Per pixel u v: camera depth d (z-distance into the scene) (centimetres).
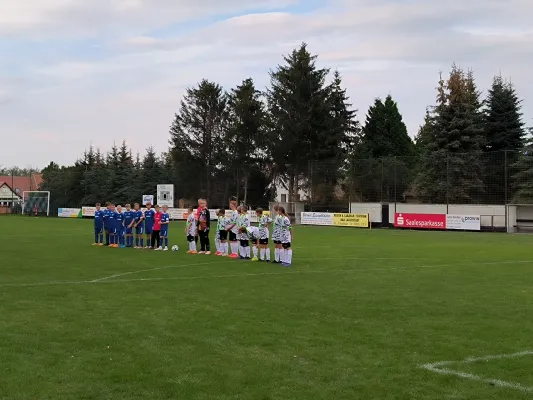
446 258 1870
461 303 1029
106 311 937
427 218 3931
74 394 539
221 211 1994
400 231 3728
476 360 661
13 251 2084
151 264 1675
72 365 631
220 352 689
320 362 650
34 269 1530
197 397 534
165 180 6600
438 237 3073
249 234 1842
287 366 634
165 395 539
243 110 6388
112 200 6719
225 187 6562
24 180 10519
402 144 7244
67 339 746
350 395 543
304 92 5912
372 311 950
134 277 1380
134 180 6644
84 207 6091
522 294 1133
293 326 834
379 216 4453
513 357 674
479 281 1320
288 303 1021
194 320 869
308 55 5950
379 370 621
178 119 6900
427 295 1117
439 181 4322
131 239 2355
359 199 4588
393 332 799
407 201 4422
